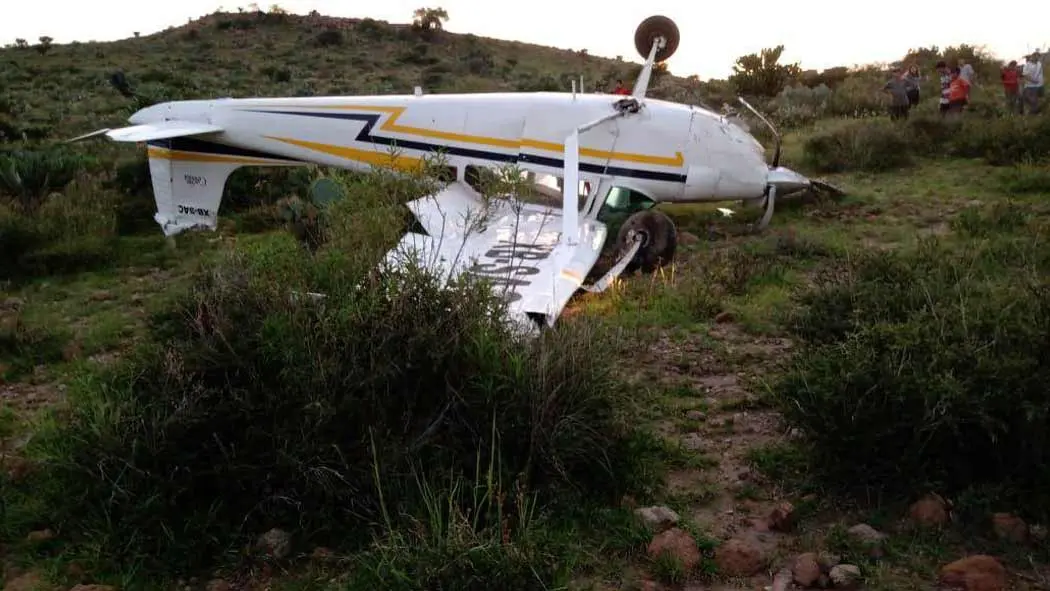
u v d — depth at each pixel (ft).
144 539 12.53
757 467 14.90
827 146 49.78
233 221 39.68
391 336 14.53
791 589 11.31
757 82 89.81
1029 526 12.49
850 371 14.15
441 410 14.40
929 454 13.67
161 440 13.41
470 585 10.60
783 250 31.53
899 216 36.35
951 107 57.41
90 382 15.58
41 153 47.39
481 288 15.72
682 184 35.04
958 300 17.57
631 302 25.46
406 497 12.86
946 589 11.10
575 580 11.62
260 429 13.56
